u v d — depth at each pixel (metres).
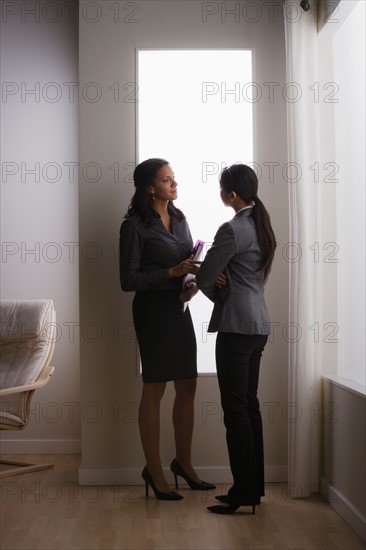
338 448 3.44
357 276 3.50
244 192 3.37
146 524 3.22
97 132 3.98
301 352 3.64
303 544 2.95
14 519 3.30
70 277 4.91
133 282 3.61
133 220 3.65
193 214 4.00
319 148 3.76
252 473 3.32
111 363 3.98
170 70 4.01
